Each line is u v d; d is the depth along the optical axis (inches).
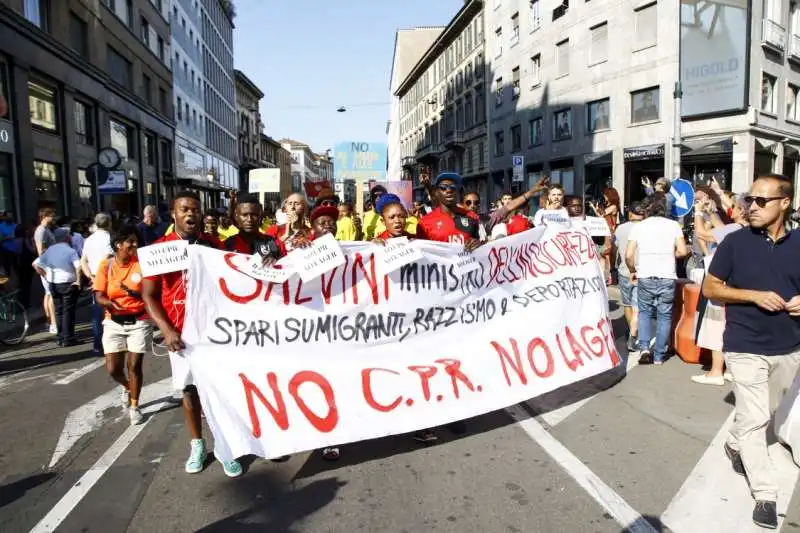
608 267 462.3
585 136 1053.2
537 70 1229.1
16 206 660.7
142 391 233.5
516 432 178.5
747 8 797.2
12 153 652.7
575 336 208.5
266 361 154.6
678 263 344.2
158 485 148.4
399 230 182.7
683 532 121.3
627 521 125.6
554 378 194.9
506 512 130.6
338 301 164.7
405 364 171.2
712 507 131.0
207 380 146.6
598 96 1012.5
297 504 136.8
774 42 855.7
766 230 130.0
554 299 205.5
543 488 141.4
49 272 320.8
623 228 281.0
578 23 1053.2
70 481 152.1
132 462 163.8
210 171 1966.0
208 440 179.6
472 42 1656.0
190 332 147.8
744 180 821.9
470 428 183.3
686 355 252.8
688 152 863.1
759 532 120.8
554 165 1155.3
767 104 878.4
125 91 1030.4
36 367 279.3
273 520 129.8
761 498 124.3
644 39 923.4
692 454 158.9
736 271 132.5
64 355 302.5
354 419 158.7
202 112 1840.6
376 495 140.1
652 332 302.7
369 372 165.2
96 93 908.0
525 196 237.8
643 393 212.8
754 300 126.7
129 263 194.9
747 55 804.6
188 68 1646.2
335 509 133.9
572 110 1084.5
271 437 148.7
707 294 138.0
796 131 956.0
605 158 999.6
